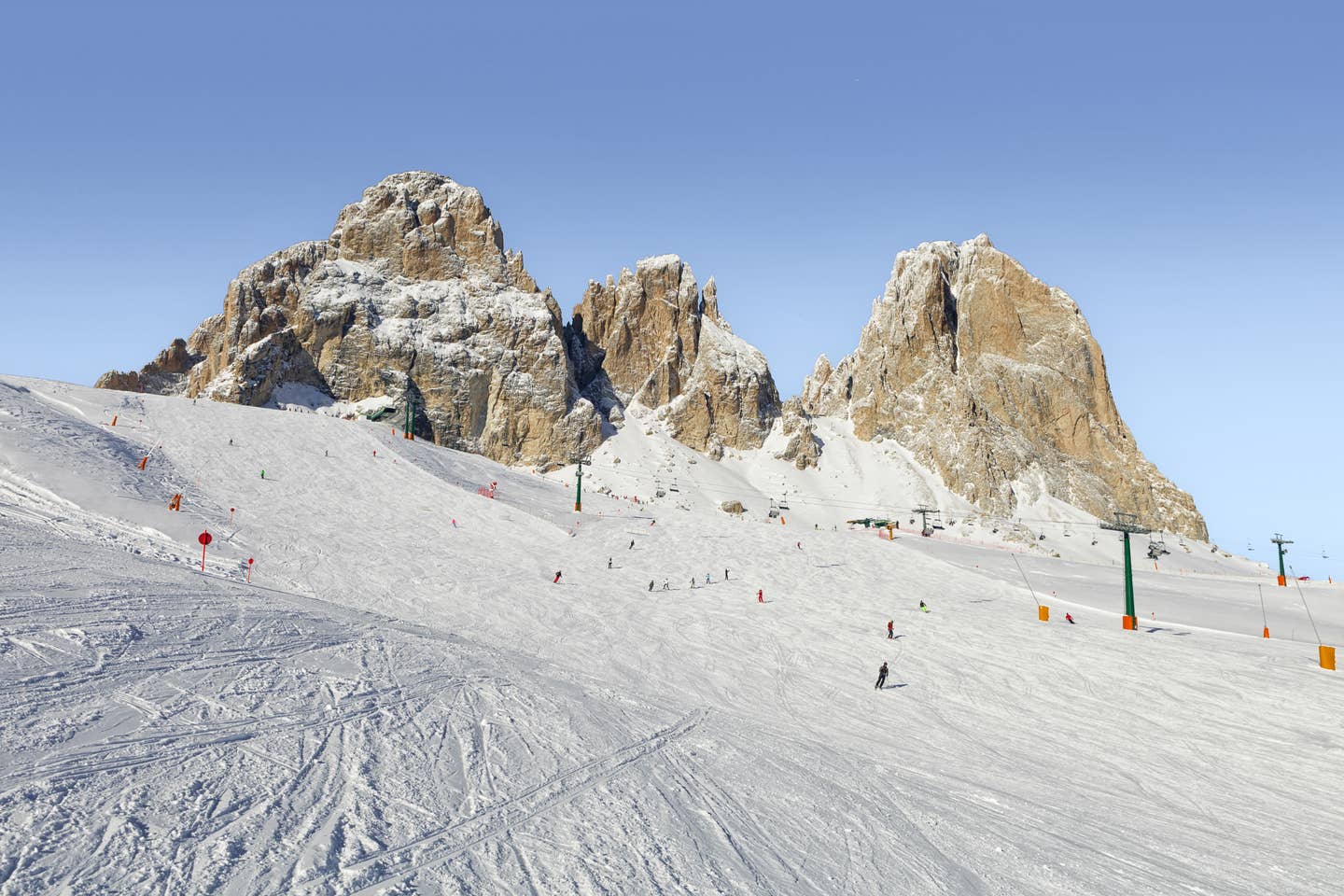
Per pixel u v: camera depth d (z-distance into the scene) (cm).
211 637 2086
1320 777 2552
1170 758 2705
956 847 1551
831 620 5031
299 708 1627
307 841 1042
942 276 19438
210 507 5988
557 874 1073
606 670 3338
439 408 15262
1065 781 2366
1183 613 6425
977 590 6612
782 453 17238
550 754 1631
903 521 14600
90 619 1984
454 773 1415
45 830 953
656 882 1106
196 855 956
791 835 1435
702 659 3812
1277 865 1752
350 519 6606
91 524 4638
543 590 5291
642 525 8312
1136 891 1465
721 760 1858
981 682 3653
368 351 15112
